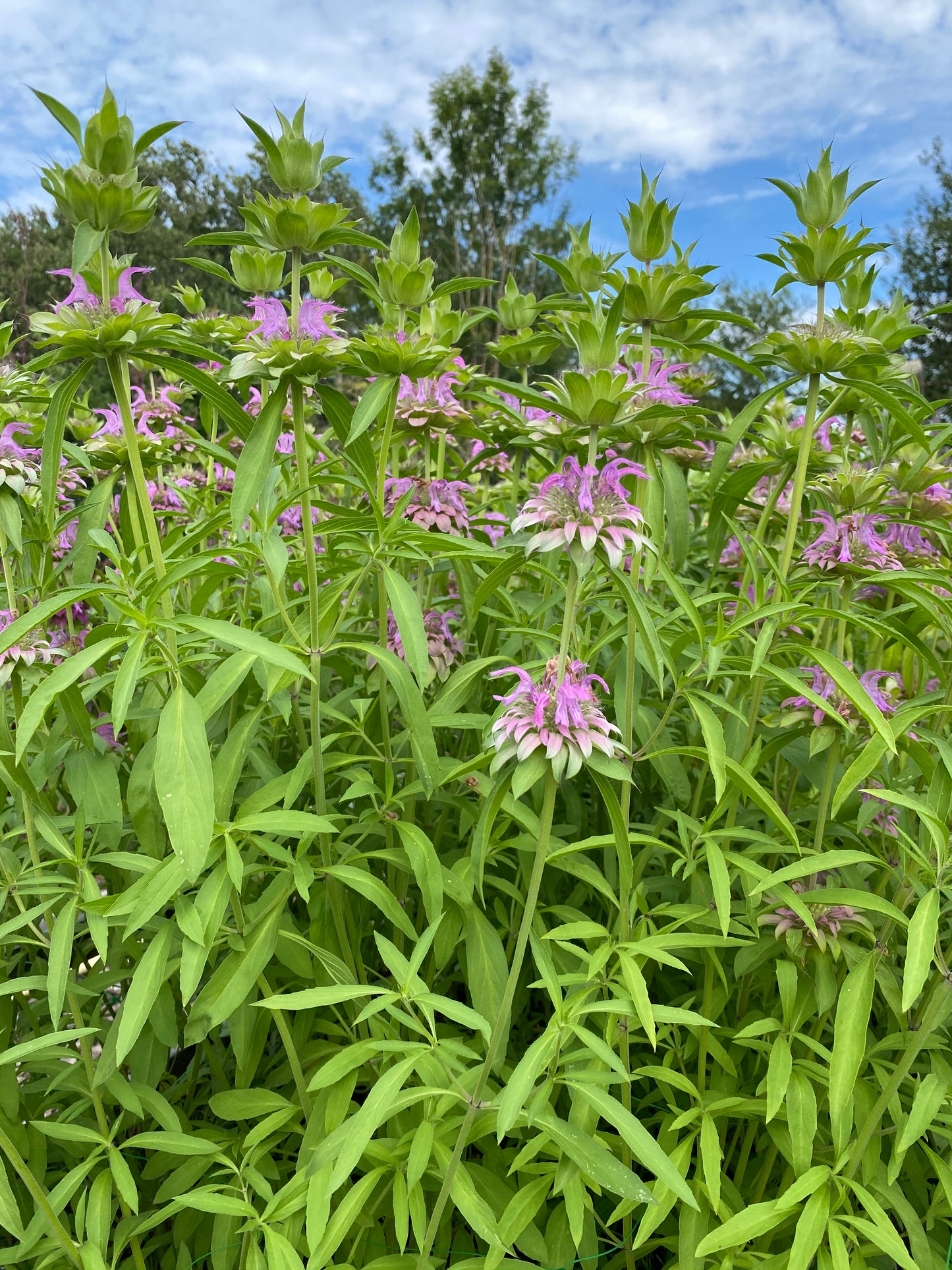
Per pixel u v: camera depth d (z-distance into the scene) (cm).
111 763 214
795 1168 177
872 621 193
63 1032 167
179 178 2605
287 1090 243
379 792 222
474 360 1988
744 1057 237
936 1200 203
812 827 251
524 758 152
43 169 177
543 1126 155
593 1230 194
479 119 2909
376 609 296
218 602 309
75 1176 180
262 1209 209
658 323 227
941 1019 166
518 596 307
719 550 289
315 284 298
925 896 160
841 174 207
